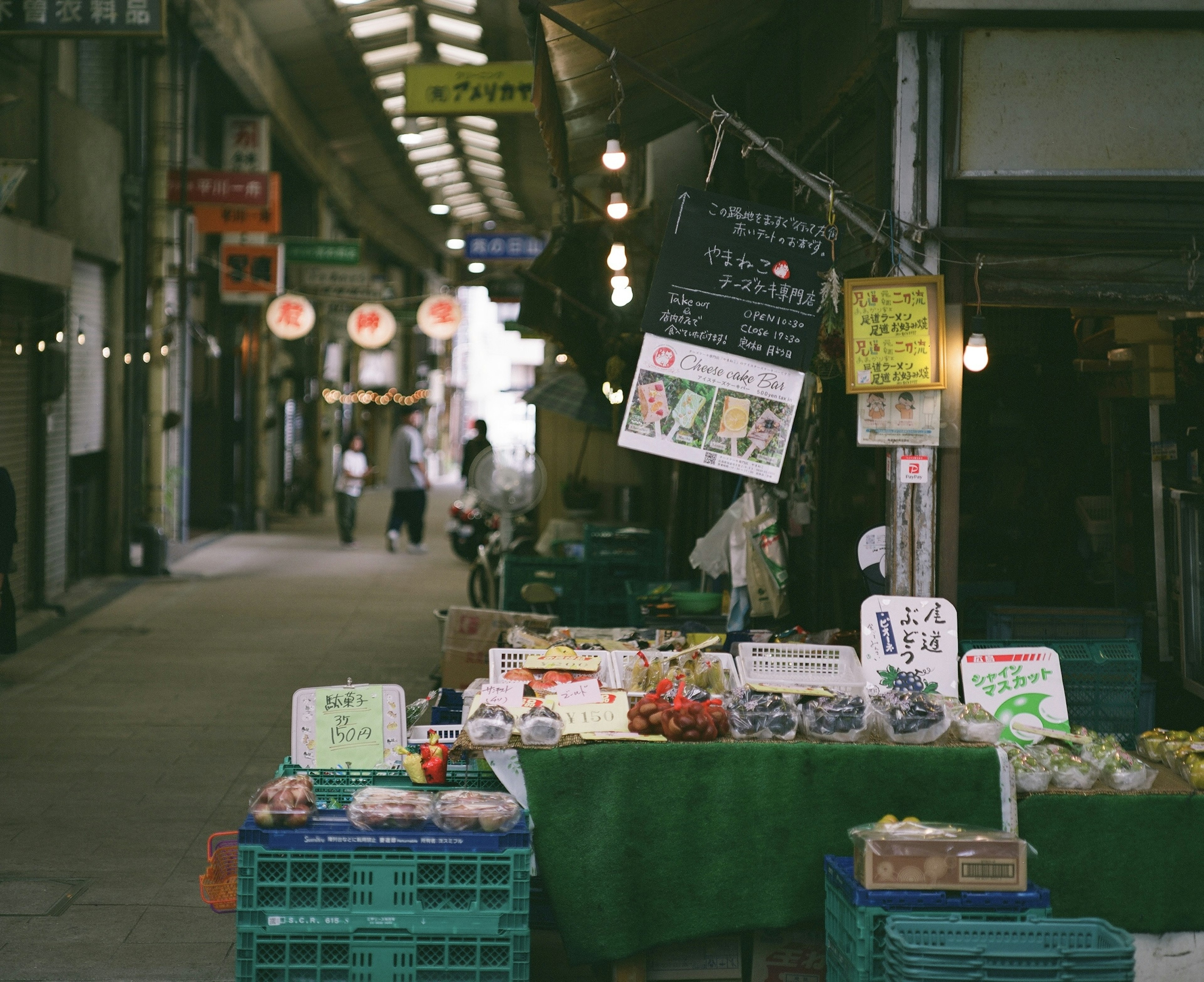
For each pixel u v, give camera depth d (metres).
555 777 4.17
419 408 38.16
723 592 8.43
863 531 7.44
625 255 6.48
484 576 12.08
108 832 6.04
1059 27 5.14
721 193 9.18
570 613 9.96
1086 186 5.27
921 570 5.31
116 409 14.49
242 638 11.23
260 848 3.91
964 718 4.42
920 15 5.07
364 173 26.59
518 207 30.56
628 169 12.06
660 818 4.18
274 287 17.62
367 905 3.90
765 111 8.04
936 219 5.22
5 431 11.32
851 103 6.01
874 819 4.21
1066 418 7.39
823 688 4.76
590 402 11.50
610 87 6.68
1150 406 6.59
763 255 5.15
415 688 9.39
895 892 3.77
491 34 15.77
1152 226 5.30
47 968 4.52
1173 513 6.49
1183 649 6.35
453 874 3.94
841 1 6.02
